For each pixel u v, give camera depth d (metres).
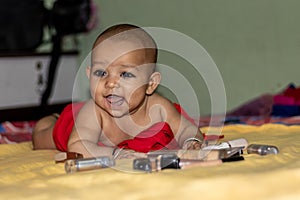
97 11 3.18
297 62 2.60
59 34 2.64
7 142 1.70
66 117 1.33
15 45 2.73
